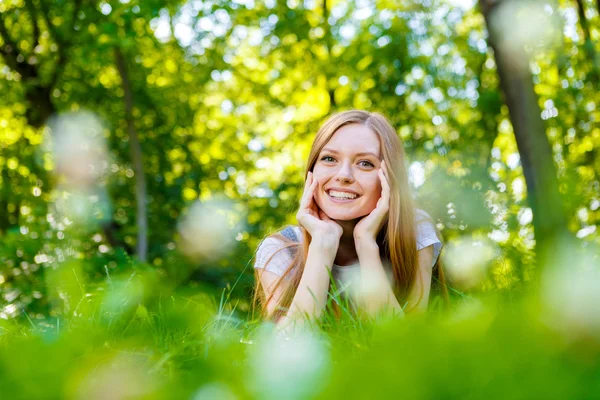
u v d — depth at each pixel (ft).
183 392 1.81
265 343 3.25
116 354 2.88
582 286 1.49
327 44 37.60
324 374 1.62
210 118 39.22
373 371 1.53
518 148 20.48
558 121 30.35
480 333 1.61
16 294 17.49
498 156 35.55
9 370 2.09
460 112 36.40
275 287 9.39
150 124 36.24
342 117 9.42
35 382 1.99
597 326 1.44
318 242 8.84
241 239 30.68
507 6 20.34
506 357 1.47
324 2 37.73
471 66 37.50
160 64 35.32
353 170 9.21
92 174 31.73
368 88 37.58
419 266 9.50
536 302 1.62
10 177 32.81
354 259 9.84
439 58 36.96
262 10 36.04
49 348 2.41
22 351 2.26
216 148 39.14
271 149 39.60
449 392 1.48
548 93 31.91
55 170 30.83
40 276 17.89
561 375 1.35
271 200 33.58
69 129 31.53
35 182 32.22
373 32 36.24
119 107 35.01
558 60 28.55
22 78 31.96
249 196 34.47
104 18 27.66
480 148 34.58
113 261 17.63
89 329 4.04
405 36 35.50
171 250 29.37
